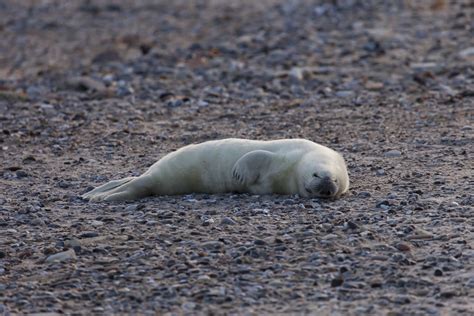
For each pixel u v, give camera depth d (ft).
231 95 188.34
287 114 168.35
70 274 89.35
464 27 243.81
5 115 176.04
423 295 81.61
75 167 136.56
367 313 78.02
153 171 116.78
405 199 109.81
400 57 215.31
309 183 109.19
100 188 119.34
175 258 92.17
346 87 189.57
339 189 110.93
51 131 161.38
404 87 187.11
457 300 80.12
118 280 87.51
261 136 152.25
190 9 349.82
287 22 277.64
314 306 80.07
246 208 107.96
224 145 116.37
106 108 180.65
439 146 138.31
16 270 91.45
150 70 216.95
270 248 93.56
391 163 129.70
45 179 130.11
